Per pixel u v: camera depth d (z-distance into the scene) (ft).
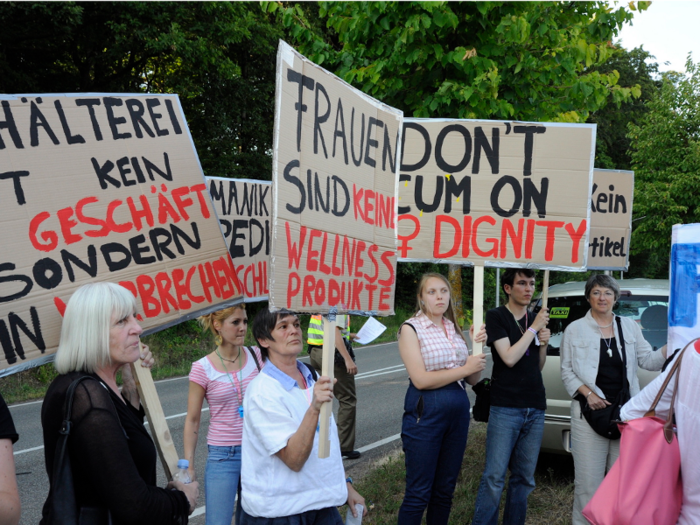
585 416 12.50
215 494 11.15
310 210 8.70
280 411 8.36
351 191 9.73
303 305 8.45
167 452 8.14
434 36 18.13
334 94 9.35
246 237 13.92
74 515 6.20
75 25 45.73
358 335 20.57
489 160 13.00
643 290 17.72
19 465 21.38
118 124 9.04
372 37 19.20
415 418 11.92
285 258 8.13
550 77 18.92
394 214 10.90
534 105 19.35
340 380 20.38
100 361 6.83
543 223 12.84
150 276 9.01
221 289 9.77
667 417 7.62
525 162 12.92
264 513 8.19
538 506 15.40
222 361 11.71
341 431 20.61
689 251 9.48
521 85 18.84
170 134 9.61
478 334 11.82
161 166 9.40
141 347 8.54
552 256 12.80
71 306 6.91
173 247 9.32
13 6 40.09
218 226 9.88
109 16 49.98
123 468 6.29
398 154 11.02
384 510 15.37
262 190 14.30
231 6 52.65
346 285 9.50
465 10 17.94
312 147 8.80
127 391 8.77
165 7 49.44
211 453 11.34
